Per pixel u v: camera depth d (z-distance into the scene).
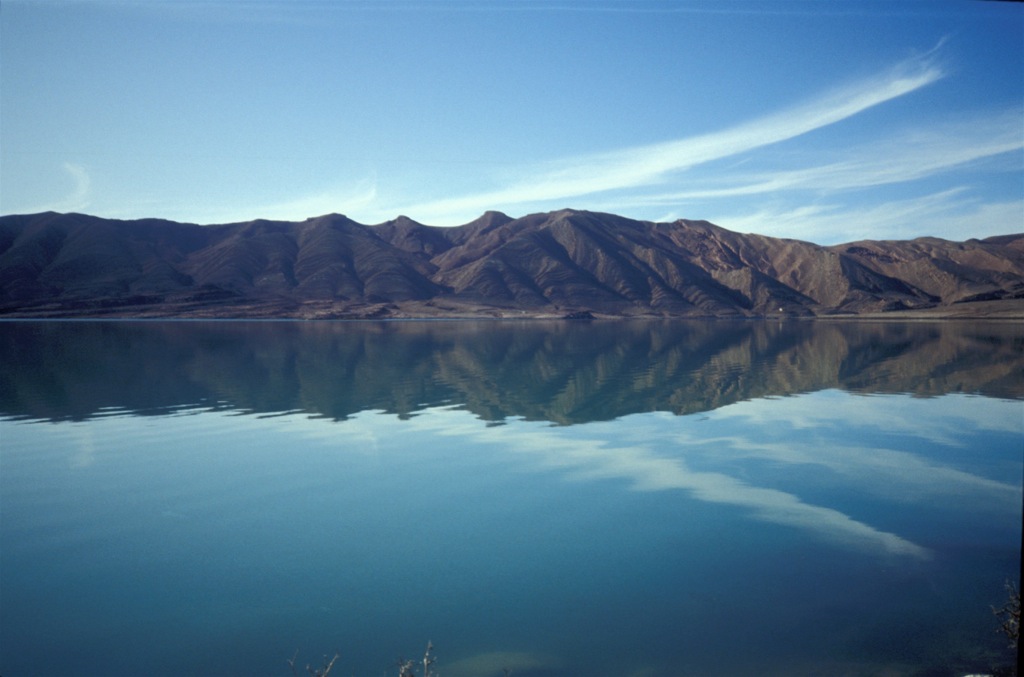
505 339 59.84
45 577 8.34
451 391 24.20
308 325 99.50
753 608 7.60
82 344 49.06
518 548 9.29
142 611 7.51
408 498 11.49
